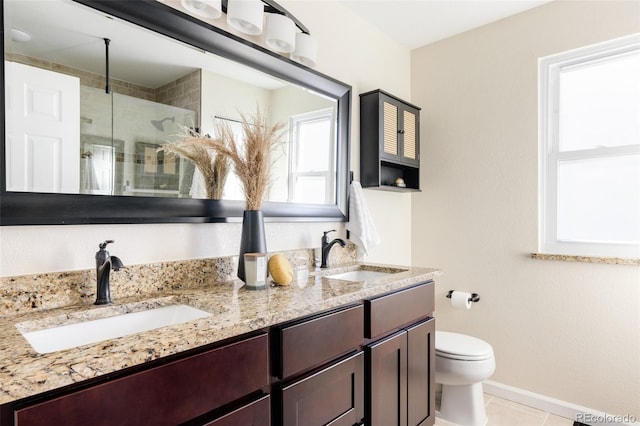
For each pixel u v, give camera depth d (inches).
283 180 68.5
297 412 42.2
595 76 81.4
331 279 62.2
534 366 85.4
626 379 73.9
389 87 99.2
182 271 52.8
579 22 80.4
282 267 55.3
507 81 90.5
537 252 85.6
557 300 82.6
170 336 31.5
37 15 40.6
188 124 53.9
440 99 102.3
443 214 101.3
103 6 44.8
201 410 32.4
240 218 59.9
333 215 78.7
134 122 48.2
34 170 40.0
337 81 78.6
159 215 50.4
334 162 79.1
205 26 54.8
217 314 40.8
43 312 39.1
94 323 40.3
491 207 92.8
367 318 54.3
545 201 86.4
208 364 33.2
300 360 42.4
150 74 49.7
